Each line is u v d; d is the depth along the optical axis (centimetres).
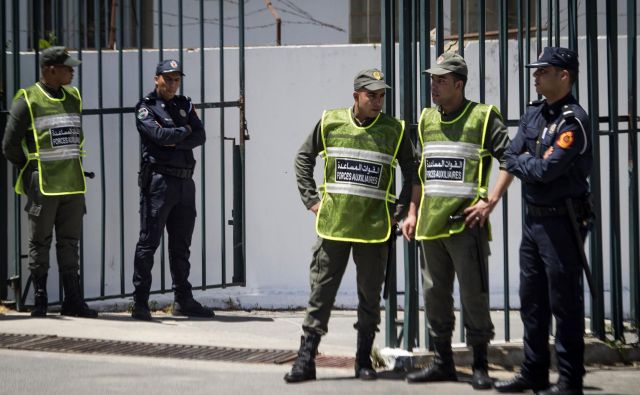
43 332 1404
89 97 1800
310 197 1127
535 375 1039
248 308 1789
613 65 1252
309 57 1792
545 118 1005
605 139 1742
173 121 1562
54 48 1528
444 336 1108
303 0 2400
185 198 1592
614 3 1252
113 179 1800
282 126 1797
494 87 1777
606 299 1720
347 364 1248
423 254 1105
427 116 1110
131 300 1798
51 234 1554
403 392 1054
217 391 1049
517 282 1770
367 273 1116
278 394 1038
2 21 1653
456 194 1072
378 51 1789
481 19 1212
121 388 1060
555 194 988
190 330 1480
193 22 2391
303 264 1795
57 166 1528
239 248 1717
